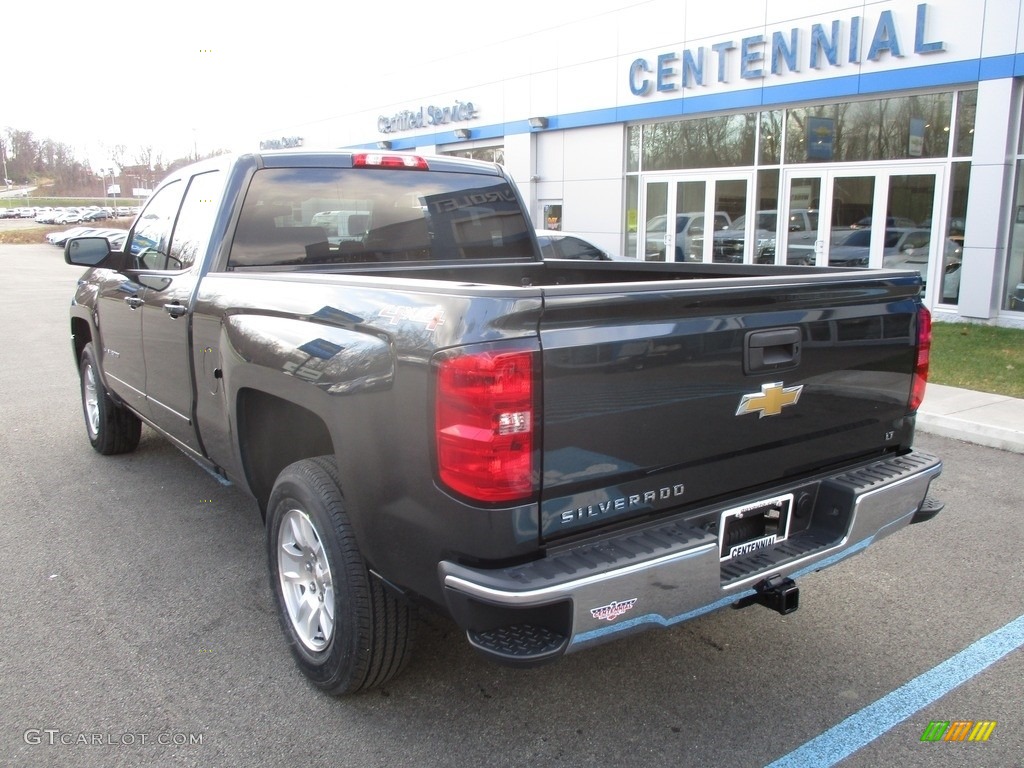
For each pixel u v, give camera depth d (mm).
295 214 3918
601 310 2311
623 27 16672
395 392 2424
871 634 3578
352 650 2855
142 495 5227
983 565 4281
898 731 2896
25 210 90438
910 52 12289
